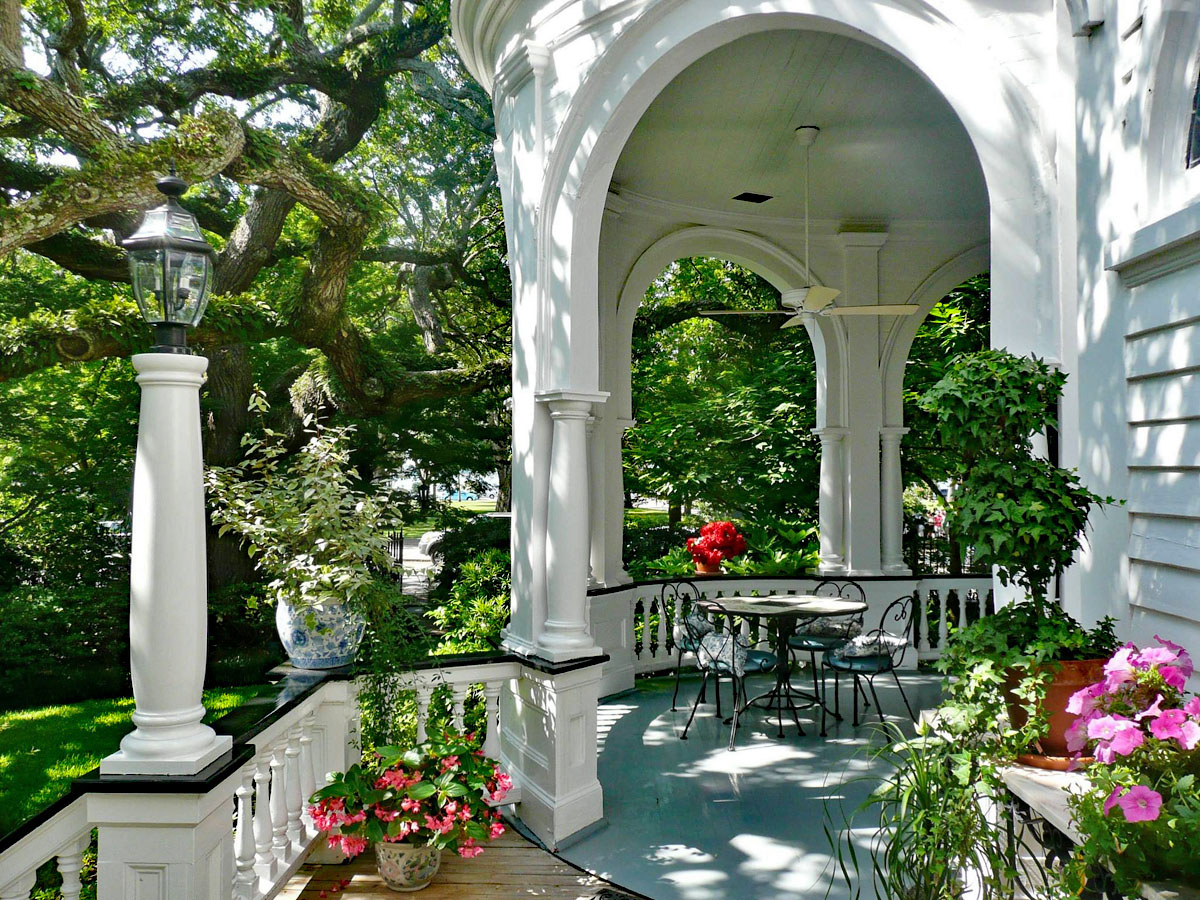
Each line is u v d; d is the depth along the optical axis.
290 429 10.95
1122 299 2.81
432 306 12.63
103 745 7.54
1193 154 2.58
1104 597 2.90
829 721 6.09
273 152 8.51
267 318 9.35
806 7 3.55
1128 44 2.81
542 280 4.32
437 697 4.23
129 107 10.12
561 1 4.25
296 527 3.98
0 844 2.10
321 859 3.76
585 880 3.62
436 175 13.25
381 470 11.87
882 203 7.25
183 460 2.55
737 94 5.18
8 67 7.05
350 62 11.44
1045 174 3.18
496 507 16.30
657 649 7.73
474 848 3.58
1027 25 3.23
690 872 3.69
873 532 7.83
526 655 4.25
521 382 4.57
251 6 10.62
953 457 11.11
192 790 2.44
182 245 2.52
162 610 2.53
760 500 12.21
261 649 9.91
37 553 10.02
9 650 9.00
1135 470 2.76
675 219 7.30
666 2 3.83
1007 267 3.22
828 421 7.89
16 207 7.20
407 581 12.47
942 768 2.57
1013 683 2.73
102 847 2.52
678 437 12.37
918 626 8.03
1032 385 2.75
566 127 4.20
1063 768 2.61
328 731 3.89
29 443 9.98
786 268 7.80
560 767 4.04
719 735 5.75
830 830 4.12
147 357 2.49
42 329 7.73
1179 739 1.94
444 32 11.51
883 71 4.86
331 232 9.27
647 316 12.52
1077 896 1.99
